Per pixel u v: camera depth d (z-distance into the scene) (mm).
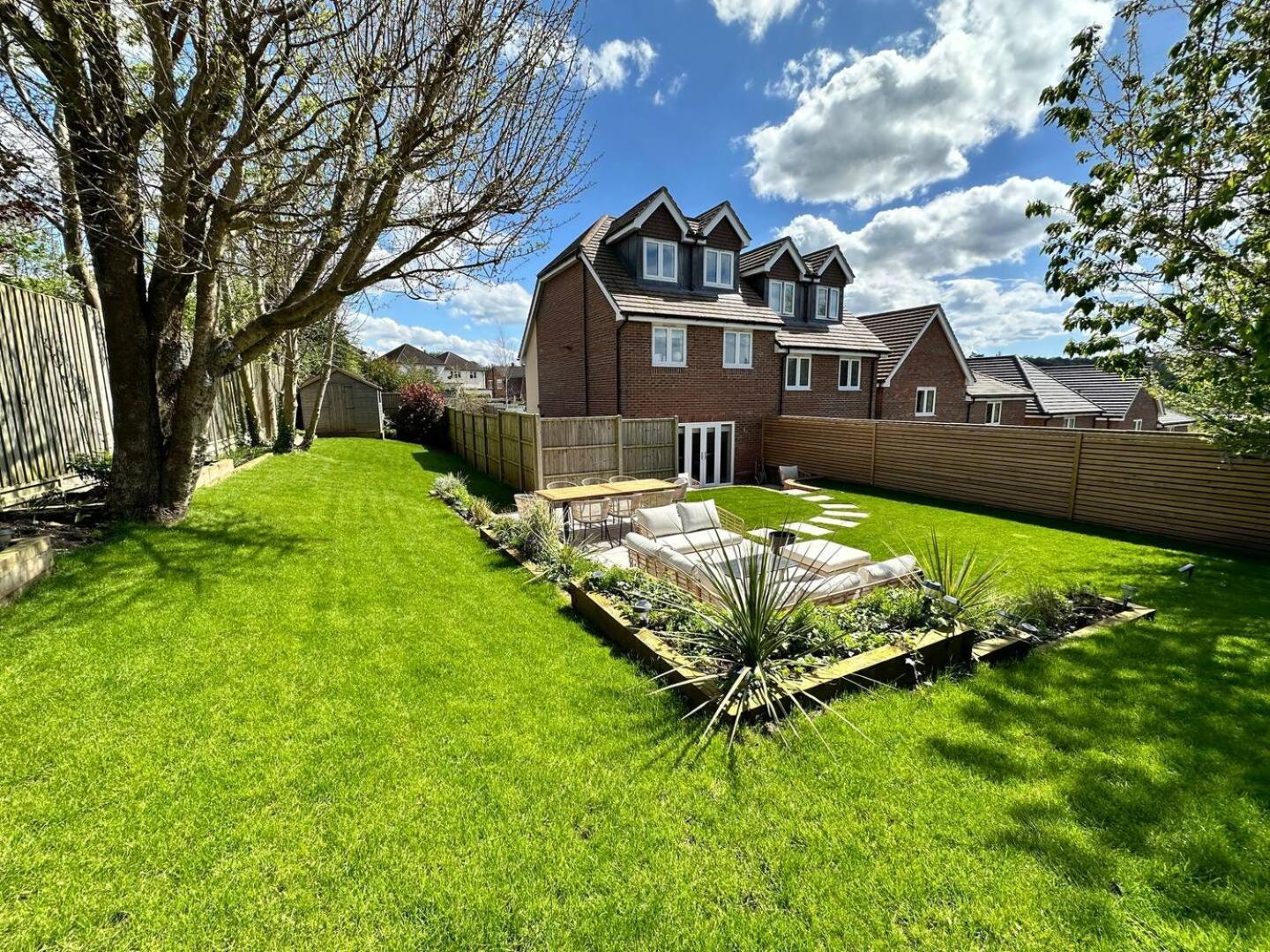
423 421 21688
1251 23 4527
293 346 13562
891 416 19750
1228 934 1989
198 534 6098
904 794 2709
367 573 5758
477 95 5527
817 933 1991
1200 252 5109
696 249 15375
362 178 5488
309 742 3016
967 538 9172
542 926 2004
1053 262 6281
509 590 5586
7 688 3271
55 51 4656
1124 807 2643
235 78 5047
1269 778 2855
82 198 5215
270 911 2031
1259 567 7422
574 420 12352
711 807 2611
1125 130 5363
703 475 15773
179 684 3490
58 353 6637
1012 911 2086
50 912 1982
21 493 5965
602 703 3508
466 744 3059
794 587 4605
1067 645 4465
